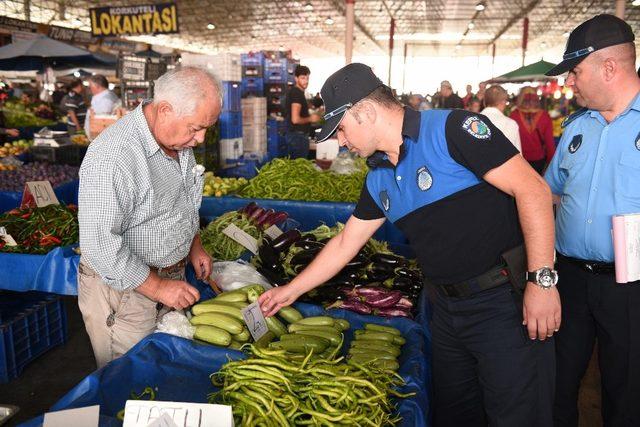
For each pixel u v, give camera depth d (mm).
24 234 3395
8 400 3223
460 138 1581
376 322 2463
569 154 2328
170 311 2281
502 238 1708
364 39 37906
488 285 1743
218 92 1844
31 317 3648
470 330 1827
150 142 1901
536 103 6137
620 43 2025
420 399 1777
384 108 1652
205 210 4785
